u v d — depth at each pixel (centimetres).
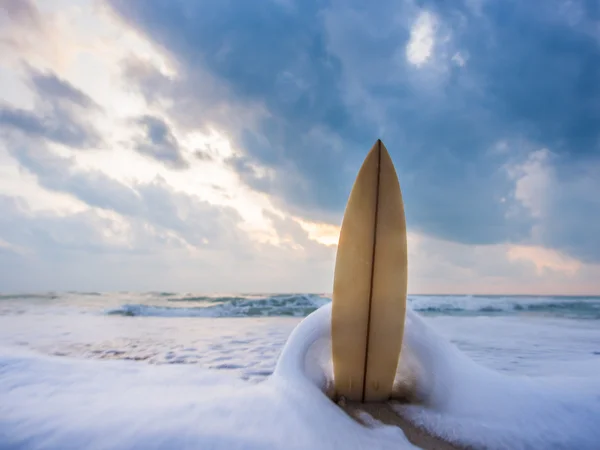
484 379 272
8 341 648
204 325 886
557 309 1418
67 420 192
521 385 269
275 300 1261
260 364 473
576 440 215
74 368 304
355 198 300
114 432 179
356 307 290
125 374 295
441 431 236
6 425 187
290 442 181
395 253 295
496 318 1100
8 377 274
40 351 562
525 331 809
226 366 463
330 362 313
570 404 243
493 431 228
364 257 294
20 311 1189
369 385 288
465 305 1414
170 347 593
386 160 302
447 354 289
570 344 641
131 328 820
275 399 228
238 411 208
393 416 261
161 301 1462
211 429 184
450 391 269
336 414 227
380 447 199
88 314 1116
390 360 287
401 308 290
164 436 175
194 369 320
